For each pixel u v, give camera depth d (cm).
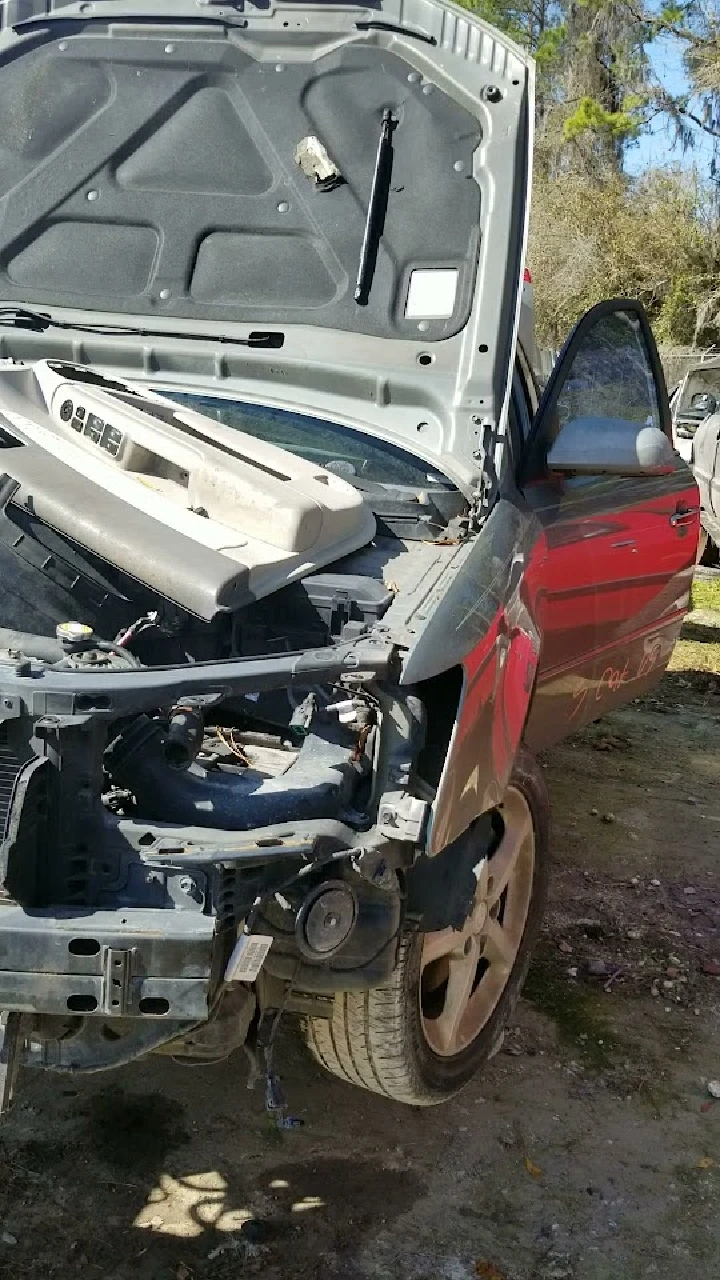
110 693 203
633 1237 275
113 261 378
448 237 345
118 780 224
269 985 248
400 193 351
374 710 240
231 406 357
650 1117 320
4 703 203
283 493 270
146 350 369
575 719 419
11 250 387
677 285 2469
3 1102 205
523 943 346
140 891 204
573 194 2578
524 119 339
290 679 212
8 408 301
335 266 357
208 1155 292
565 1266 264
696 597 1023
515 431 377
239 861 202
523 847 339
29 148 384
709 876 473
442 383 339
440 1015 300
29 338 379
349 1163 293
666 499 457
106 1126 299
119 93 376
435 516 314
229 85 368
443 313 344
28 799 199
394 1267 260
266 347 361
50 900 205
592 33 2594
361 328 353
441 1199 283
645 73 2545
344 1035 274
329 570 275
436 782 236
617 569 412
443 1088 302
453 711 240
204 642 265
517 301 339
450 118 346
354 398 350
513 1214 280
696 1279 263
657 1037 357
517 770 322
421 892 252
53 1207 271
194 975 198
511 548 306
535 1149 303
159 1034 212
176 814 219
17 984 198
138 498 272
